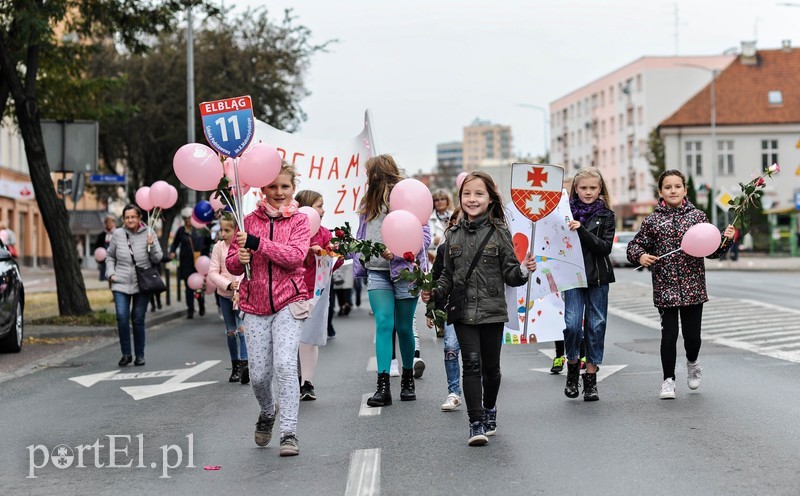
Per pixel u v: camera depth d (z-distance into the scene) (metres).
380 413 8.76
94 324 18.86
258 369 7.21
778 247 64.12
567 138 118.00
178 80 41.41
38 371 12.88
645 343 13.99
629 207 94.62
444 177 136.12
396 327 9.39
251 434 8.04
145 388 10.95
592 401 9.05
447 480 6.18
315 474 6.48
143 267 13.27
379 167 9.29
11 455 7.40
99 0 20.09
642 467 6.36
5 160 56.03
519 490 5.87
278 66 40.56
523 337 9.17
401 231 7.46
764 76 80.62
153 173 44.47
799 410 8.29
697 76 90.50
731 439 7.16
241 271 7.19
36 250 64.00
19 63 20.72
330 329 15.87
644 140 88.69
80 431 8.36
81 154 20.64
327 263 9.12
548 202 8.45
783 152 78.31
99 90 23.52
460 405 9.03
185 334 18.14
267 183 7.21
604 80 102.94
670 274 8.98
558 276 9.08
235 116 7.21
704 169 78.94
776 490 5.72
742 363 11.43
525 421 8.13
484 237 7.29
